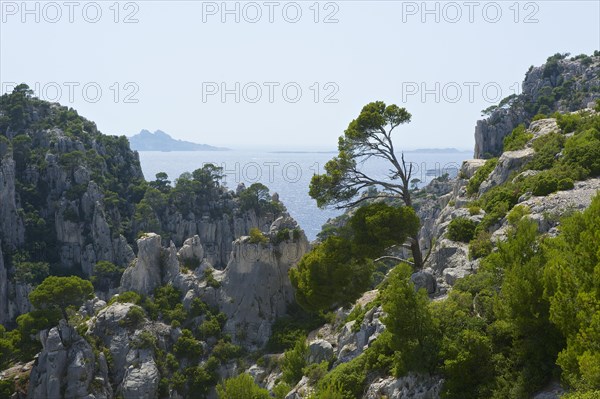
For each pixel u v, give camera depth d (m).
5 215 146.38
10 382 74.19
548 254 35.88
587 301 29.67
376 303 54.09
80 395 71.94
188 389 75.88
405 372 38.16
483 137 168.50
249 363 77.12
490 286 40.19
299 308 84.81
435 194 176.75
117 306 81.62
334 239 52.47
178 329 80.81
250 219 161.88
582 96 165.25
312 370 51.78
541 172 59.09
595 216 36.16
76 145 169.00
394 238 49.78
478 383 34.78
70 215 153.00
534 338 34.16
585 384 27.52
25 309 135.75
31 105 179.62
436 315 37.94
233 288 85.44
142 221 157.75
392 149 57.31
